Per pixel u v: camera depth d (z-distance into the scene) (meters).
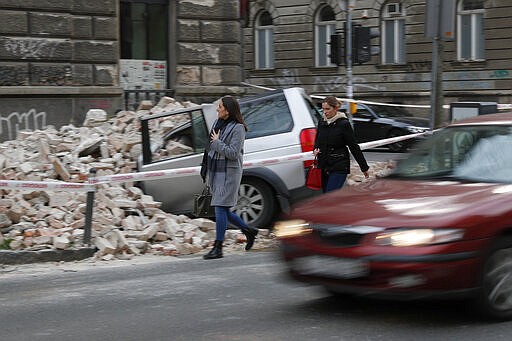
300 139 13.59
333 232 7.74
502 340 7.16
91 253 12.02
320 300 8.89
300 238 8.05
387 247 7.33
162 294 9.48
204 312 8.52
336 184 12.27
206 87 22.64
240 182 13.05
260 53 49.91
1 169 14.10
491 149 8.72
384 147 29.98
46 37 19.95
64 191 12.56
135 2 21.97
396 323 7.80
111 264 11.67
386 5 44.91
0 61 19.42
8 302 9.22
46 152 14.48
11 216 12.45
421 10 43.34
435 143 9.32
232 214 12.13
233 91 23.00
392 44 45.00
